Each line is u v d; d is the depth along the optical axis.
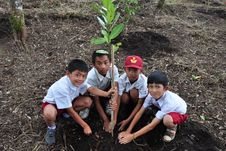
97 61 1.74
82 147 1.75
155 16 3.24
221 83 2.32
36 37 2.73
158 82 1.63
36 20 2.96
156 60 2.51
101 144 1.75
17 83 2.21
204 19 3.39
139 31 2.81
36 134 1.84
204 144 1.79
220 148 1.79
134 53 2.57
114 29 1.58
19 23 2.58
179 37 2.88
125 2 3.08
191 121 1.91
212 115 2.01
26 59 2.46
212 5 3.87
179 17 3.34
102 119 1.87
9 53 2.53
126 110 1.95
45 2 3.33
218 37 3.01
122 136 1.75
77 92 1.77
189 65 2.47
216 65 2.53
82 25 2.94
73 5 3.29
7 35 2.71
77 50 2.56
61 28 2.88
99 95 1.79
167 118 1.67
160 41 2.76
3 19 2.80
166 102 1.69
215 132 1.89
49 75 2.28
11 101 2.05
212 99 2.15
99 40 1.59
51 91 1.72
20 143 1.79
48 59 2.46
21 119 1.92
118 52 2.55
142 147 1.74
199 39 2.92
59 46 2.62
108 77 1.82
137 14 3.21
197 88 2.24
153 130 1.81
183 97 2.14
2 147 1.77
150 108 1.91
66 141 1.79
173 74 2.36
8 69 2.35
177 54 2.62
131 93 1.86
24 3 3.28
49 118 1.68
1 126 1.88
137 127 1.84
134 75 1.76
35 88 2.16
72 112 1.74
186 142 1.77
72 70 1.67
